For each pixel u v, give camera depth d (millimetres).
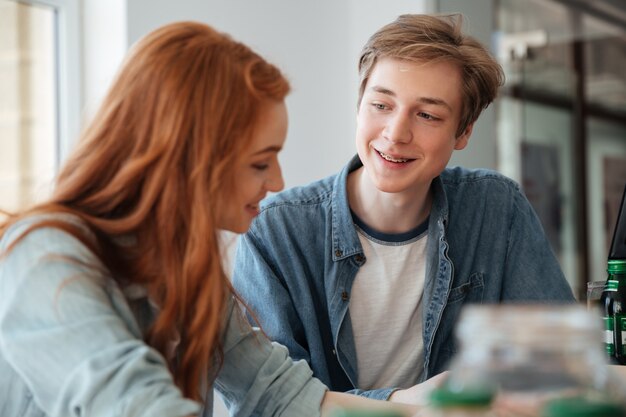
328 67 3457
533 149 3406
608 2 3445
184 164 990
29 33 2705
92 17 2797
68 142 2770
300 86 3338
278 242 1639
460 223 1677
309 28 3379
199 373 1089
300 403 1229
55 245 952
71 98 2777
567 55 3445
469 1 3375
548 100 3434
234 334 1239
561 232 3447
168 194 982
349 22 3553
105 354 894
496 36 3391
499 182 1729
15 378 1013
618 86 3441
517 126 3389
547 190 3422
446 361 1628
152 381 897
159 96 981
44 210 994
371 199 1592
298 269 1622
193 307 1033
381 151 1487
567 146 3453
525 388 613
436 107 1471
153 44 1002
